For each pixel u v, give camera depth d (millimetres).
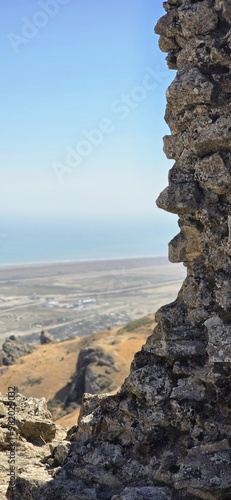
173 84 9445
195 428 9180
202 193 9406
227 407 9000
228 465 8703
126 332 65625
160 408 9469
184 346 9375
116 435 9914
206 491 8547
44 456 10953
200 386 9359
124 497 8602
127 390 9969
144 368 9672
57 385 52719
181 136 9648
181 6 9570
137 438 9562
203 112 9266
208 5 9312
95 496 9055
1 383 54344
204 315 9297
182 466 8930
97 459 9711
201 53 9297
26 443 11422
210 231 9211
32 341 80625
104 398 10180
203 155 9383
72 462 9875
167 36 9945
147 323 68125
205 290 9328
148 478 9195
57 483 9375
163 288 133875
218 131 9078
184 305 9641
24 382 54406
